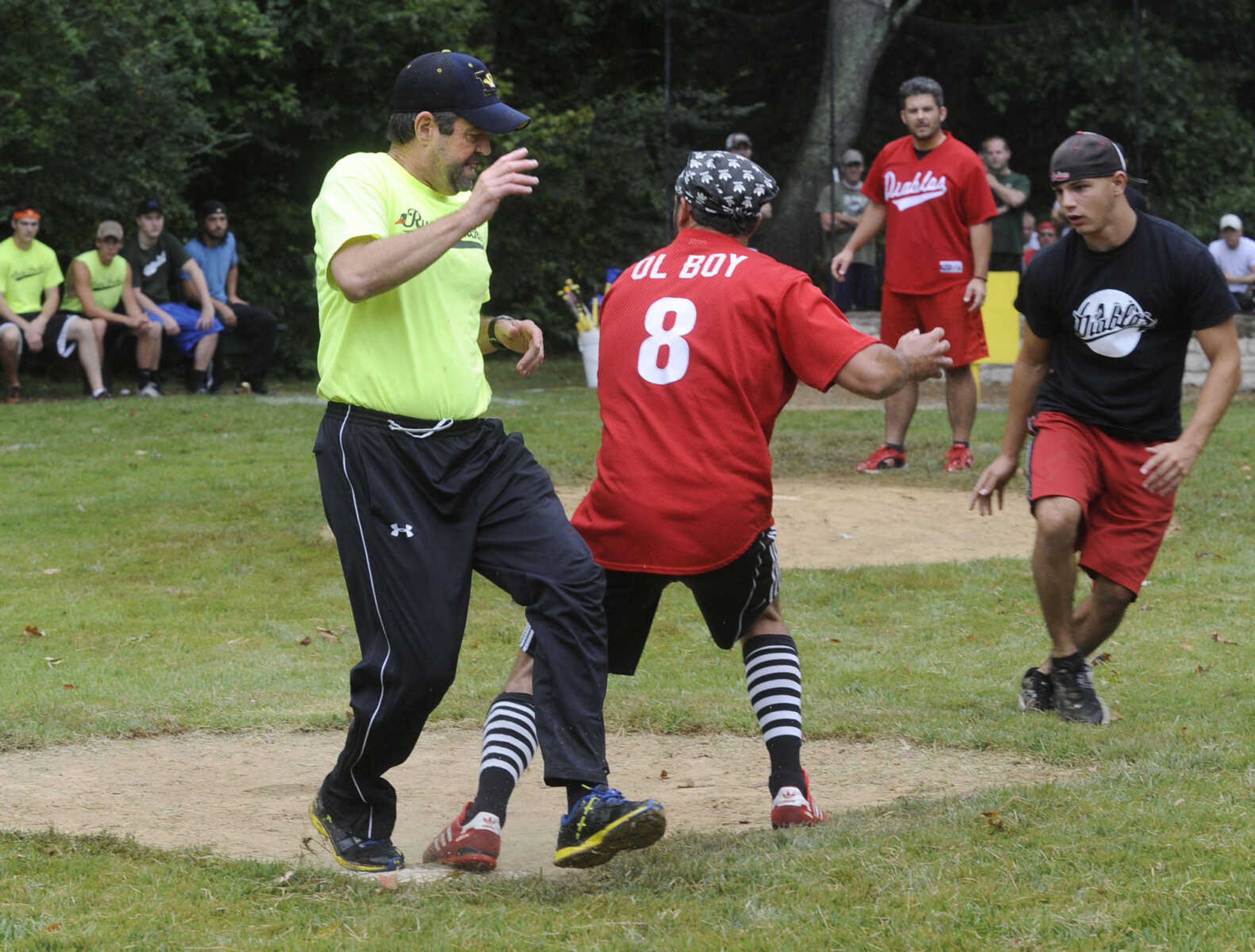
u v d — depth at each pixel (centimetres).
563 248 3578
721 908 526
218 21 2975
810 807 636
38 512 1490
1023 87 3797
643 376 632
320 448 590
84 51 2575
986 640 1042
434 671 573
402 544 575
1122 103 3894
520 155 570
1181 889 512
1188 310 797
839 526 1434
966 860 557
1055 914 497
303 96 3269
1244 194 3966
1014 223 2559
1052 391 841
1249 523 1427
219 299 2541
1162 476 776
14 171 2514
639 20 3784
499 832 593
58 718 853
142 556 1334
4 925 513
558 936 506
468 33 3334
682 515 620
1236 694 869
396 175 593
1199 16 4097
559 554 586
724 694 905
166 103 2725
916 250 1647
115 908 536
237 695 914
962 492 1609
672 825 671
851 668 965
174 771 772
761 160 3600
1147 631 1045
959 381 1692
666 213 3088
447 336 591
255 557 1334
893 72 3700
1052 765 747
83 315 2369
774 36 3534
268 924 522
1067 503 802
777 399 627
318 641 1072
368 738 581
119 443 1906
